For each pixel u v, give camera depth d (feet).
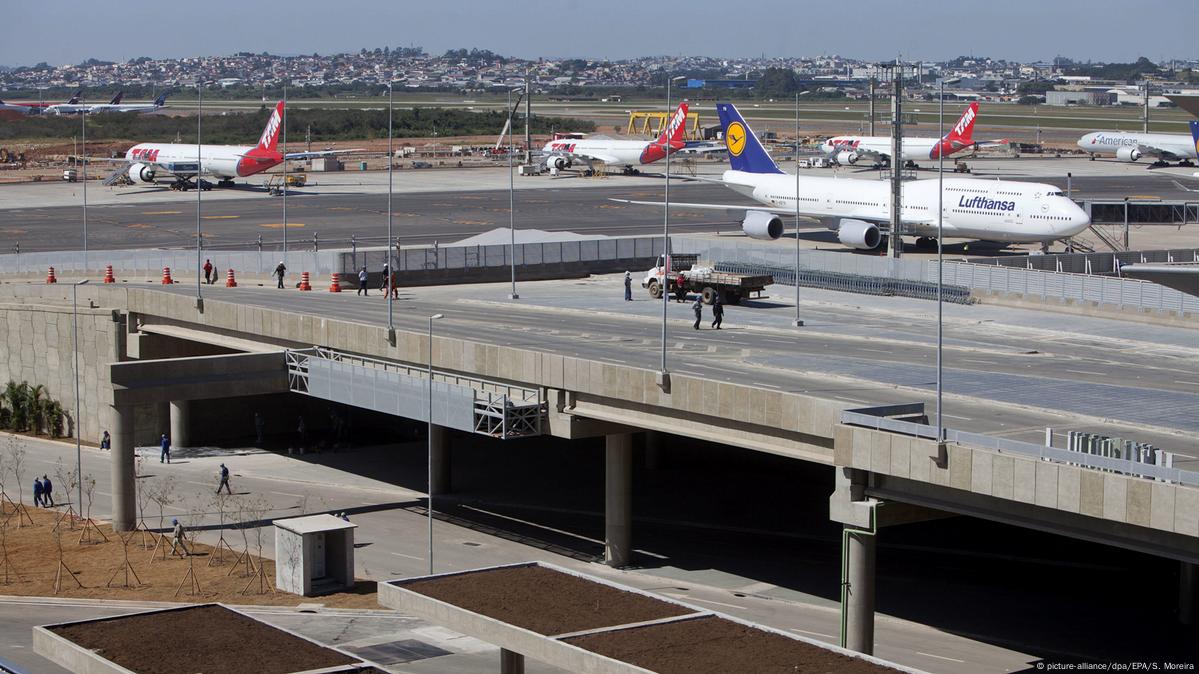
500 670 217.56
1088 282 452.76
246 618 187.21
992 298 479.41
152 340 413.80
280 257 545.03
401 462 388.37
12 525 321.52
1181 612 250.37
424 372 328.29
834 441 230.27
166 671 167.32
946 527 317.01
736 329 414.21
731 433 261.24
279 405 428.56
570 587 196.85
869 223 586.86
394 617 253.65
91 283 485.56
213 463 387.14
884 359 354.54
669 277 481.87
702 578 282.15
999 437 231.09
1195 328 424.05
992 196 562.25
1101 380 326.03
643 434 396.16
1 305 443.32
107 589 273.13
